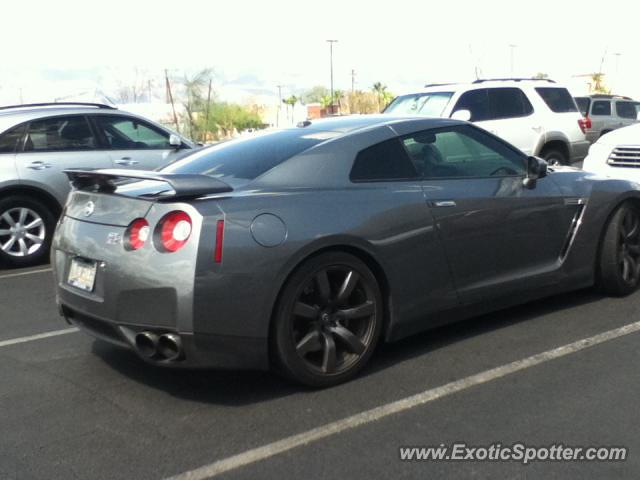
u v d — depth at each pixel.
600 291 5.98
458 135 5.18
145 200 4.07
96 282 4.18
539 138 12.41
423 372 4.55
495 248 5.07
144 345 4.00
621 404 4.02
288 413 4.04
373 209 4.45
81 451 3.67
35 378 4.67
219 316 3.90
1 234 8.19
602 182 5.77
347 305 4.42
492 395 4.19
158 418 4.03
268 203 4.12
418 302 4.70
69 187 8.52
